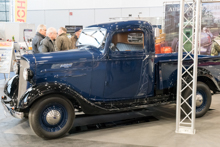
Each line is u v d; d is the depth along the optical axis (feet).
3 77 28.45
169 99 12.92
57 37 17.60
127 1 38.45
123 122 13.03
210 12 25.45
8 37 28.96
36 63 10.60
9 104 12.42
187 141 10.33
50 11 41.75
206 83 14.21
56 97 10.43
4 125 12.65
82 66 11.18
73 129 11.97
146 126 12.39
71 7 40.98
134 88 12.15
